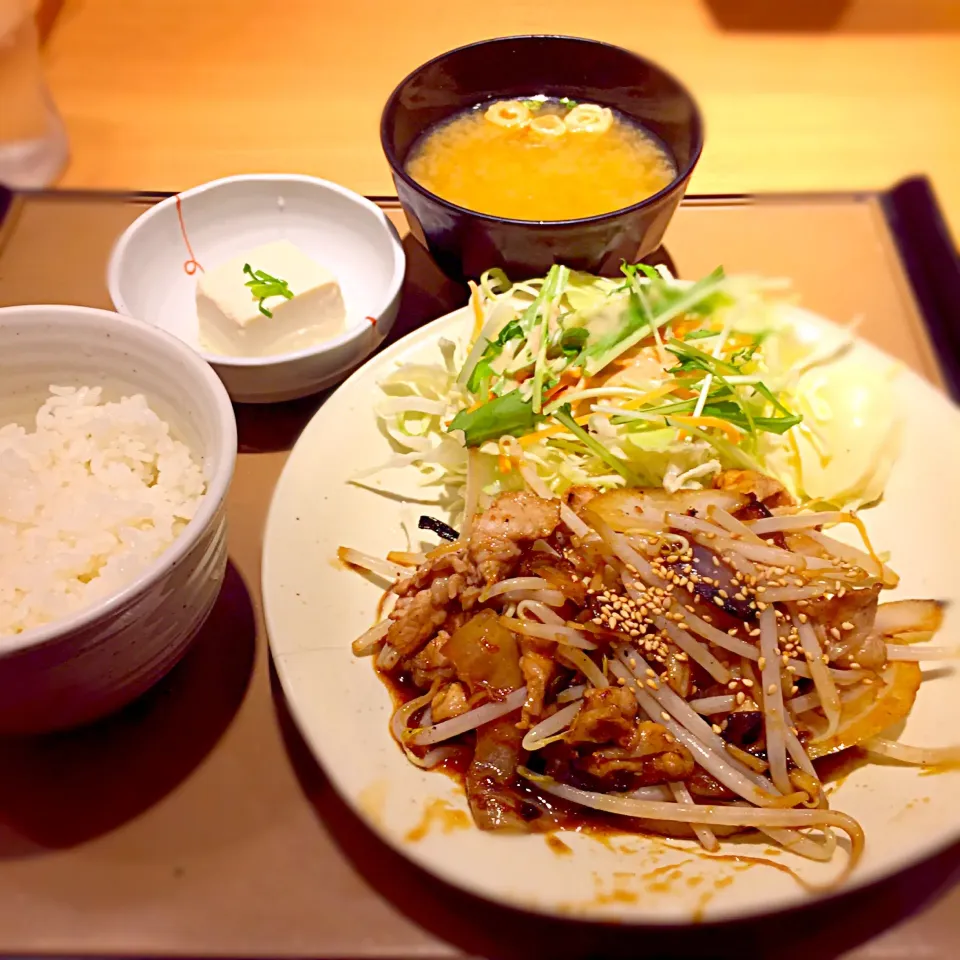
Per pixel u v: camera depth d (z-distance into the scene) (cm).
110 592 23
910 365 36
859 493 31
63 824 24
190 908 23
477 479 31
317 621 27
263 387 32
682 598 27
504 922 23
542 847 24
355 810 23
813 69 46
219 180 37
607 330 34
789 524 28
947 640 27
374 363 33
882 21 49
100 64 46
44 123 42
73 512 25
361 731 25
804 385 33
